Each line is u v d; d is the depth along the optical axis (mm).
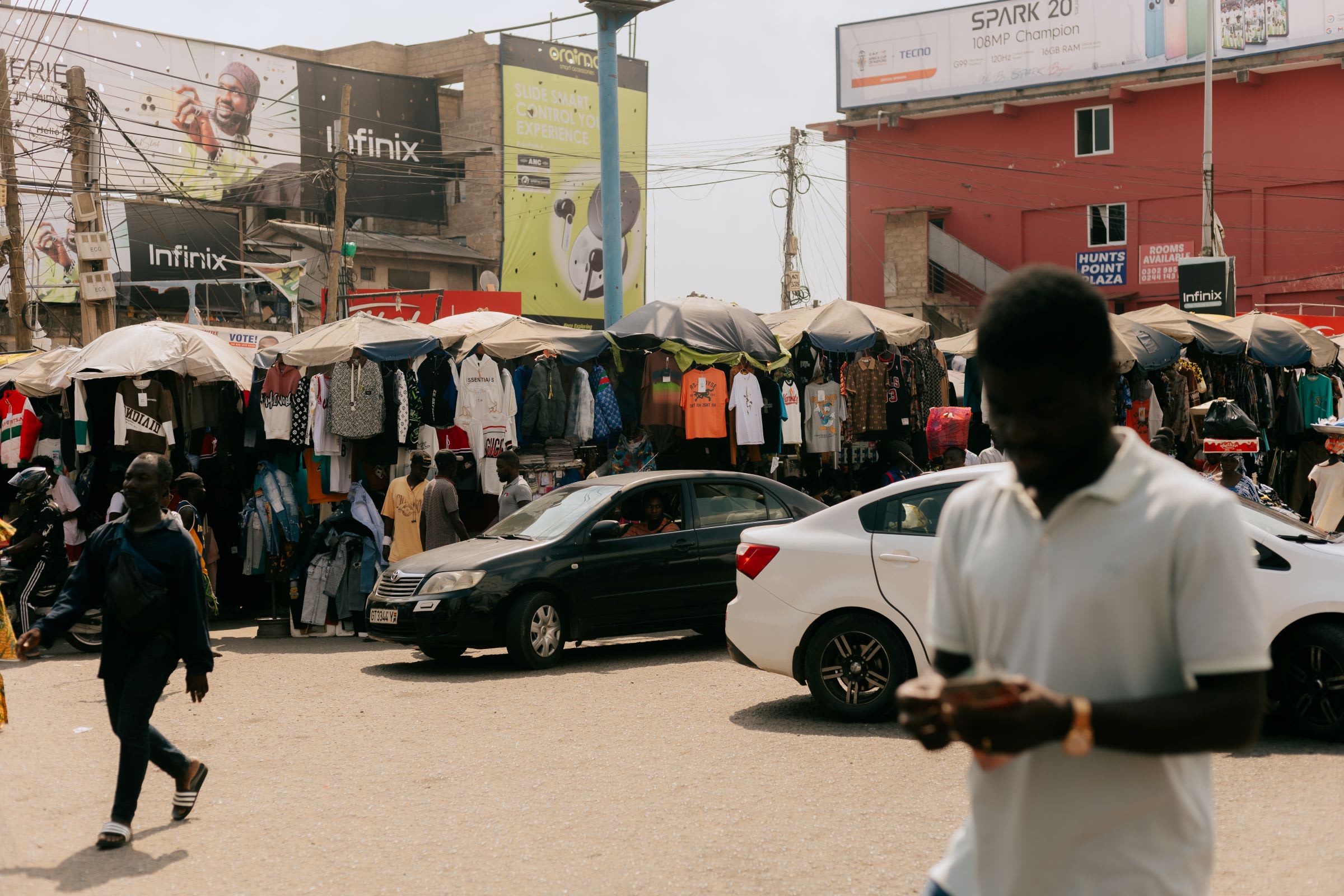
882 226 45500
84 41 41750
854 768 7070
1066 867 2137
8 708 9531
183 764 6340
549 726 8445
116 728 6031
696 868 5367
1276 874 5105
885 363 16312
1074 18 41562
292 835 6035
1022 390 2109
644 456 15305
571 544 11398
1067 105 42281
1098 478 2156
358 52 53719
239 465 15430
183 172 43688
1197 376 18031
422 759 7551
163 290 39062
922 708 2057
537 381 14914
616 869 5398
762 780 6859
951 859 2488
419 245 47562
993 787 2234
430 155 49625
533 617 11094
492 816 6270
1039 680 2154
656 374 14945
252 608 16219
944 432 15828
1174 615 2096
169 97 43438
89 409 14914
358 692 10008
